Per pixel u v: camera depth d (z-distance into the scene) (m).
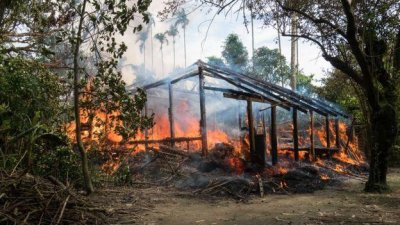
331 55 10.67
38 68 8.84
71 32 8.22
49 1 8.79
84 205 6.49
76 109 8.16
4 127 7.15
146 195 8.69
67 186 6.61
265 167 12.55
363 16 9.65
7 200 5.66
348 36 9.23
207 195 8.87
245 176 11.32
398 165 16.06
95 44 8.51
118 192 8.80
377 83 9.71
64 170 8.48
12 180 5.93
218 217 6.76
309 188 10.05
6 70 7.94
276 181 10.26
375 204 7.96
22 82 7.94
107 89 8.80
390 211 7.21
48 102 8.79
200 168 11.84
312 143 16.23
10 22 8.98
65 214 5.91
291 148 16.62
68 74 8.91
